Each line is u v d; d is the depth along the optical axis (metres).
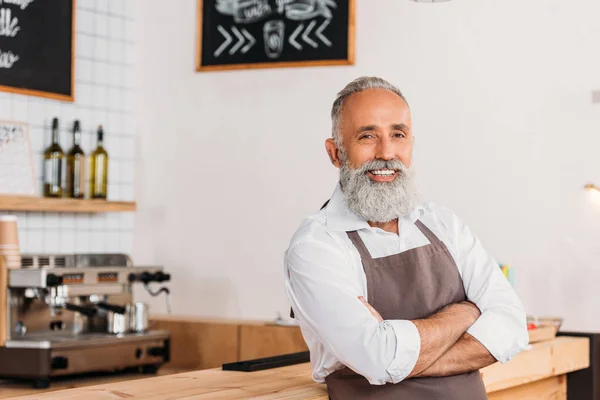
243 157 4.86
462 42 4.36
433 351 2.09
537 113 4.21
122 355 4.11
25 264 4.18
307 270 2.14
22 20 4.52
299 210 4.70
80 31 4.84
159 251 5.07
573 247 4.12
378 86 2.27
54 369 3.78
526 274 4.22
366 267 2.20
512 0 4.27
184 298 4.98
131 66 5.11
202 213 4.96
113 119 5.00
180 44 5.05
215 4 4.94
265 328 4.30
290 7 4.74
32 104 4.57
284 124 4.76
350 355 2.06
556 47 4.18
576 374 3.77
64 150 4.70
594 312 4.08
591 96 4.10
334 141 2.32
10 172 4.43
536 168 4.20
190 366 4.52
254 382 2.46
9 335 3.84
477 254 2.32
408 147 2.26
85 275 4.05
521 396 3.38
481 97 4.32
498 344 2.16
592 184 4.07
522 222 4.23
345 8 4.61
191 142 5.00
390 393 2.15
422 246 2.26
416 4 4.46
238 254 4.85
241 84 4.88
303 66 4.70
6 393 3.60
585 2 4.12
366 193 2.20
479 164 4.32
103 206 4.68
